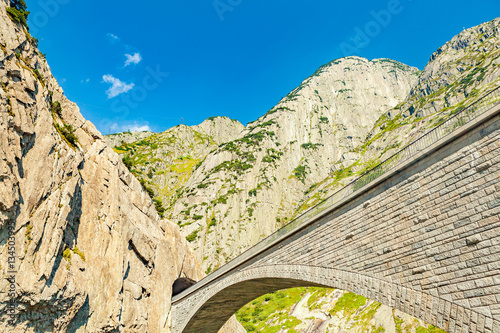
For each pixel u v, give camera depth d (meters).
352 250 22.22
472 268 15.09
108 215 38.44
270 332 67.88
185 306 46.22
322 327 61.75
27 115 27.22
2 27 28.25
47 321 26.89
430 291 16.58
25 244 25.16
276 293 92.81
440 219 17.09
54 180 29.80
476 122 16.27
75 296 29.67
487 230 14.95
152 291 44.50
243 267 35.81
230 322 61.38
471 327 14.42
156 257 47.44
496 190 15.03
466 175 16.42
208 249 108.38
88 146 41.88
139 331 39.28
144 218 47.84
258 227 120.88
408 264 18.11
